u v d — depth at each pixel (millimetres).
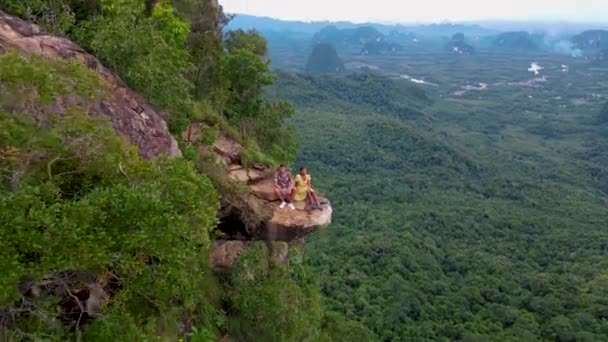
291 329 16234
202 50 22531
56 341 7484
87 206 6246
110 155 7676
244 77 23359
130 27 13367
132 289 8219
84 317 8453
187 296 11242
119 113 11328
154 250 7082
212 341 11742
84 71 8492
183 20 21266
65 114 7746
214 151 16906
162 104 13281
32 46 11359
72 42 12750
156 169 7836
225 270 15453
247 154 17469
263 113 27469
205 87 22609
